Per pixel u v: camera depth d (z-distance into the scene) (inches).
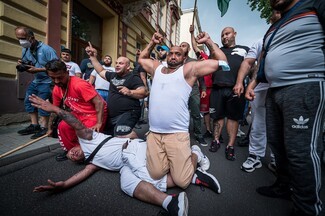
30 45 121.2
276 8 64.5
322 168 98.0
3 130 135.4
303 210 56.2
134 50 339.0
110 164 83.7
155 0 318.0
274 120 69.0
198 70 77.4
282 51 60.2
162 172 74.2
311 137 55.1
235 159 112.8
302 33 56.4
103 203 66.2
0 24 138.5
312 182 54.8
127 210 63.1
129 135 97.2
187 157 73.7
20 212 60.1
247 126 227.8
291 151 57.6
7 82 146.2
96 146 82.8
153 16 414.3
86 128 83.9
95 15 267.9
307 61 55.5
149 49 94.5
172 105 75.2
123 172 74.4
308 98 54.6
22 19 150.9
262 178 89.2
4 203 63.7
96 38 272.8
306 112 55.1
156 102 78.4
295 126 56.7
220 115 122.2
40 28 165.2
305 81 55.5
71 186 74.3
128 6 289.1
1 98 143.3
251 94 79.2
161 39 92.1
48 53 125.6
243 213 64.2
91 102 99.0
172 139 75.0
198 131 139.5
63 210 62.1
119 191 73.6
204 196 73.4
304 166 55.2
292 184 58.9
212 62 76.5
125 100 106.9
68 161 98.3
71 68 153.0
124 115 104.7
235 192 76.9
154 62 93.7
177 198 59.8
